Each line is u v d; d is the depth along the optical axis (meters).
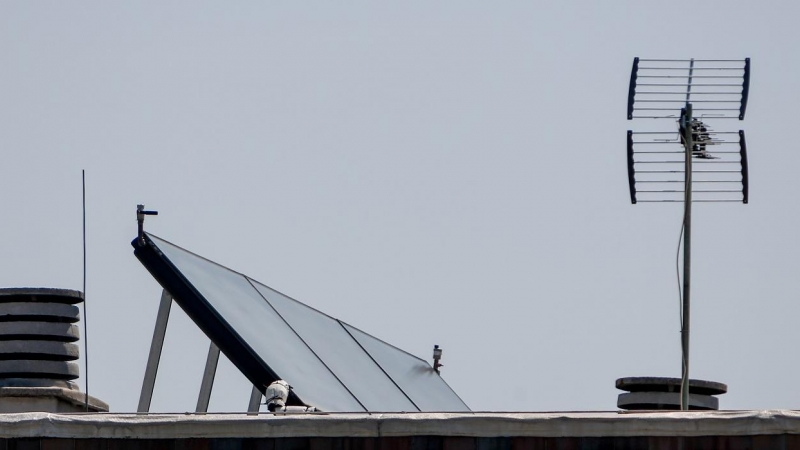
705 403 116.06
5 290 111.69
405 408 112.88
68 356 111.44
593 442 69.88
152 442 71.44
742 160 94.50
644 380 116.12
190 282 95.31
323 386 99.19
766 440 69.12
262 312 106.25
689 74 95.25
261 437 71.00
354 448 70.56
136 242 95.31
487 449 70.06
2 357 110.44
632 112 95.12
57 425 71.56
